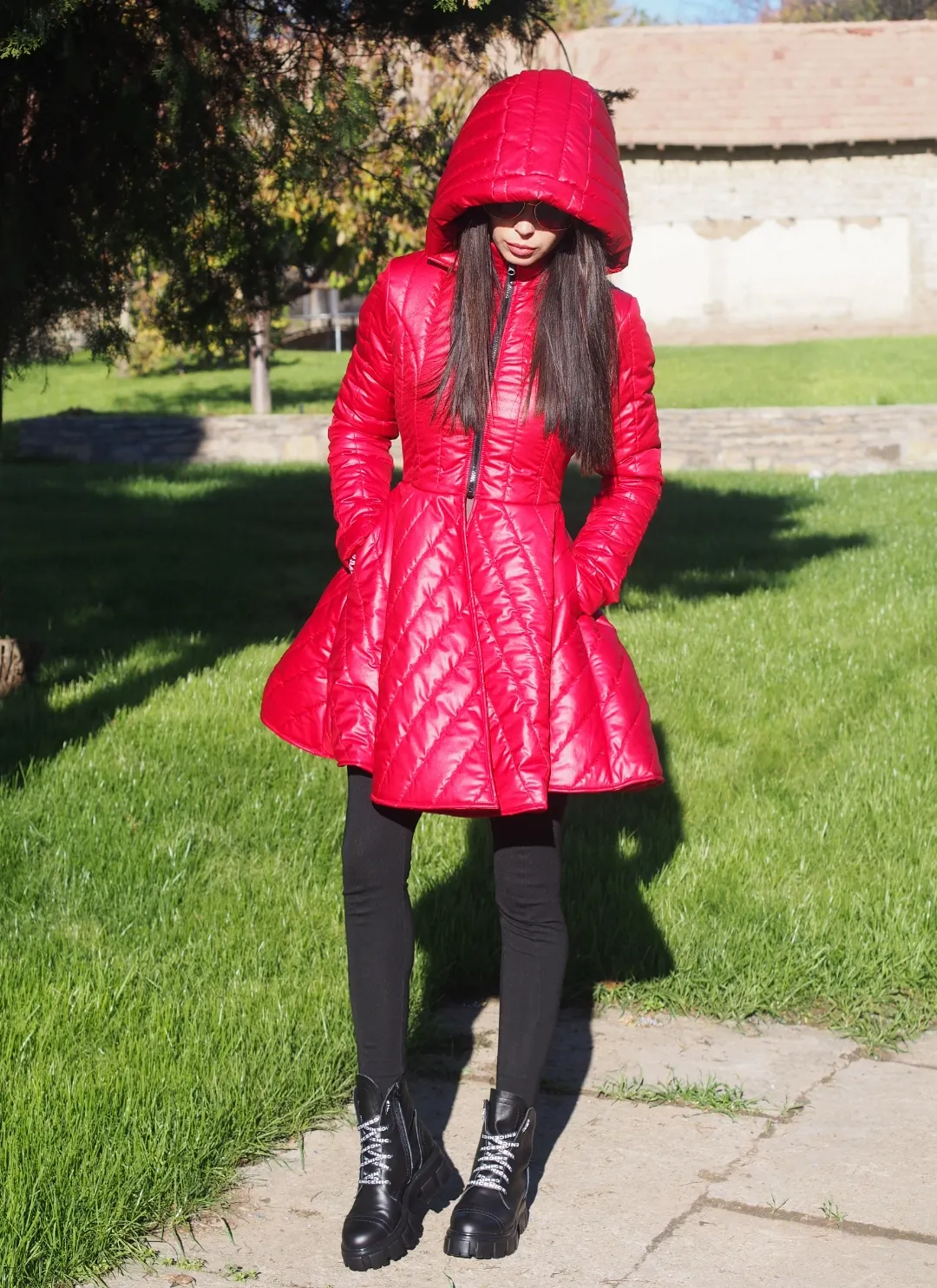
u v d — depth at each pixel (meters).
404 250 10.40
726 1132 2.94
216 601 8.55
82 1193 2.49
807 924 3.79
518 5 6.46
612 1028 3.45
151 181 6.17
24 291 6.30
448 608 2.50
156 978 3.39
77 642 7.21
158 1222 2.56
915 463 16.66
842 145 31.08
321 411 21.61
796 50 32.72
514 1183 2.51
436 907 3.88
